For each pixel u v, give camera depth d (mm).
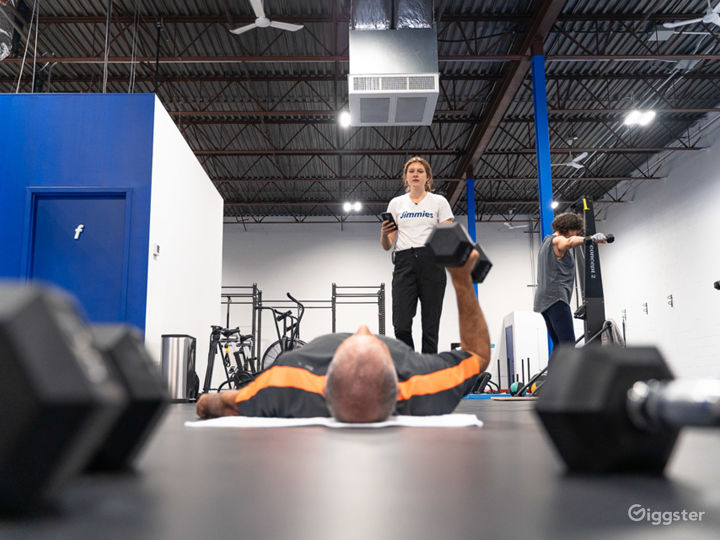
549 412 439
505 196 14195
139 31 7996
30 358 251
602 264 14461
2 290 269
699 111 9531
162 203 4922
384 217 3006
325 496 449
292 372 1557
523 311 13562
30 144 4594
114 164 4613
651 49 8719
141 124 4688
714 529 328
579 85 9781
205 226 6789
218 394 1697
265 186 13320
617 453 442
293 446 867
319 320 14430
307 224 14953
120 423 463
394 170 12680
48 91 9688
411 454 757
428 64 6031
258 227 14938
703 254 10461
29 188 4527
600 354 432
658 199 11984
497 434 1107
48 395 250
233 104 10281
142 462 648
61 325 274
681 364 10938
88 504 386
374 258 14750
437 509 397
